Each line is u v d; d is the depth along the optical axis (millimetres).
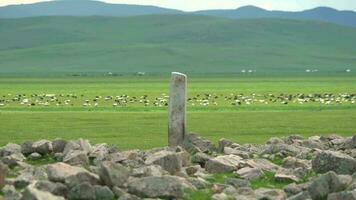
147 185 25922
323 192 26281
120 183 26156
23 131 61906
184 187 27266
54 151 36750
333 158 31547
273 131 62875
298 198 25750
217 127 67125
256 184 30297
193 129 64875
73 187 24844
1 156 35938
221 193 26859
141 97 145500
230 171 32344
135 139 54500
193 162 35000
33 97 141250
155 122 72500
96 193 24891
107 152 36094
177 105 39000
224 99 136500
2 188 25625
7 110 97812
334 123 71938
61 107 106375
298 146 39500
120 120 75312
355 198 25250
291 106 108562
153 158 31859
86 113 88688
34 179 27609
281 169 32594
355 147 40344
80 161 32250
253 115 84688
